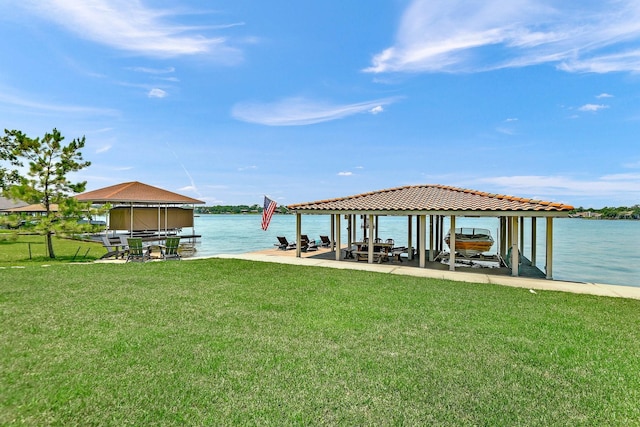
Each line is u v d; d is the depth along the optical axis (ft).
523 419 11.03
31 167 52.24
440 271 41.19
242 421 10.64
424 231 44.14
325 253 59.47
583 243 111.86
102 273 34.83
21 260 49.88
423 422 10.80
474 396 12.36
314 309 22.97
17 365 13.92
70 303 23.34
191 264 42.34
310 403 11.72
